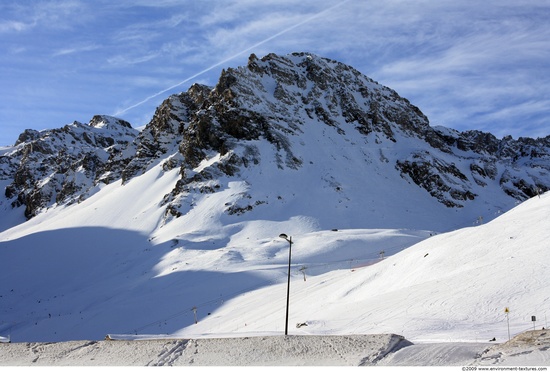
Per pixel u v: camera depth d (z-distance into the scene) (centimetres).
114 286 15600
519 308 4550
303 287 10356
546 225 6562
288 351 2680
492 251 6519
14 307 15875
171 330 10250
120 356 2889
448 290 5447
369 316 5409
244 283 12775
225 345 2833
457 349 2514
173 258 17175
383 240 16562
